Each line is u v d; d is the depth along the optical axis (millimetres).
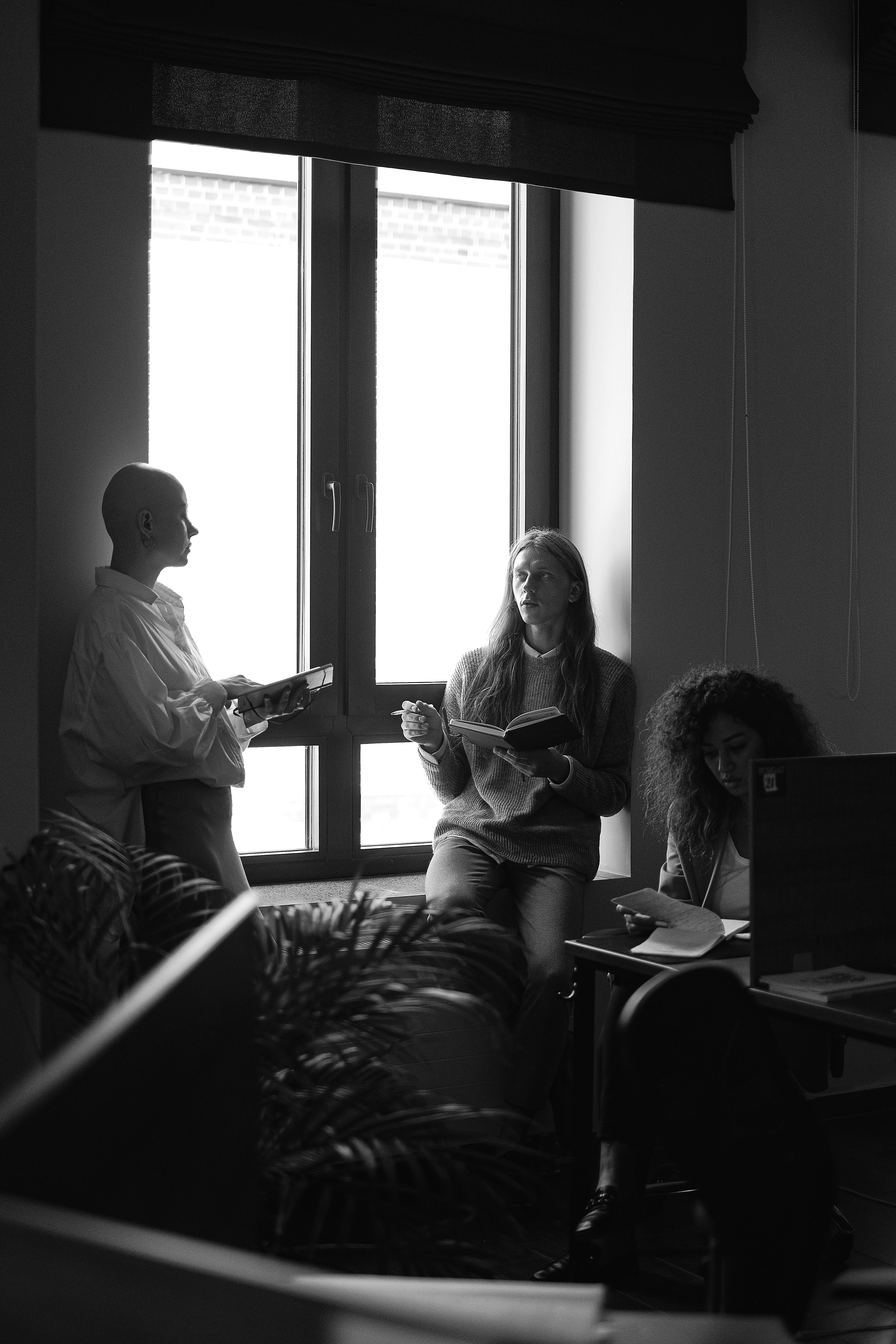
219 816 2928
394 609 3812
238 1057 851
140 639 2885
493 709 3516
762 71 3932
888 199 4133
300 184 3646
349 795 3736
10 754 2631
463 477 3902
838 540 4062
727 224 3887
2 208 2598
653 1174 3279
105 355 3135
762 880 2242
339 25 3324
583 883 3447
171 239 3504
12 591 2629
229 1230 805
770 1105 1482
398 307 3793
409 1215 1724
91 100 3072
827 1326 2600
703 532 3877
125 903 2041
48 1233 391
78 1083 535
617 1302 2650
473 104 3502
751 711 2650
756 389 3939
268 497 3635
